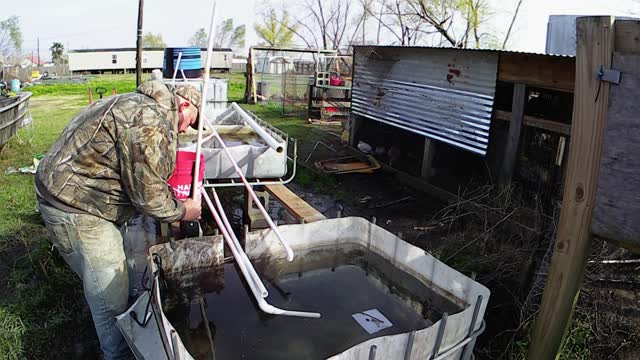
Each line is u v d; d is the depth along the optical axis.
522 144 4.87
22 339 2.88
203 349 2.28
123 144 2.25
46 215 2.39
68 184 2.31
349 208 5.58
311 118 12.14
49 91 19.19
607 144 2.01
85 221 2.38
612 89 1.96
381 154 7.51
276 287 2.90
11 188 5.62
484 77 5.21
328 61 12.91
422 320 2.56
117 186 2.39
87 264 2.46
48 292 3.34
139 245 4.18
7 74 23.92
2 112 6.62
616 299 3.11
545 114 5.11
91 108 2.39
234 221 4.88
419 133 6.36
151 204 2.34
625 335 2.84
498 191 4.93
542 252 3.39
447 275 2.61
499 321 3.10
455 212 4.95
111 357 2.67
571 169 2.17
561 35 9.05
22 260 3.80
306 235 3.12
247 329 2.44
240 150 3.91
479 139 5.35
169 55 7.54
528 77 4.67
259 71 20.86
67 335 2.99
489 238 3.83
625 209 1.98
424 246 4.39
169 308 2.60
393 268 2.97
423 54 6.16
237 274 2.95
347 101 11.85
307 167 7.06
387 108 7.07
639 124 1.89
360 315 2.60
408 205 5.68
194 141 4.81
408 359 1.94
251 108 14.34
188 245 2.80
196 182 2.74
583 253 2.18
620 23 1.89
